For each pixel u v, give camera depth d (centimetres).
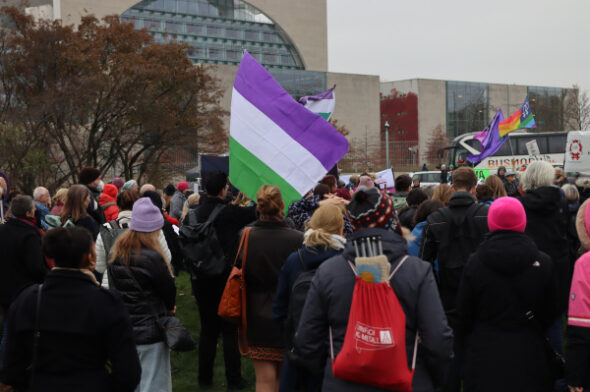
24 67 3059
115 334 318
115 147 3434
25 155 2645
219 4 8200
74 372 311
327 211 391
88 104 3023
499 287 377
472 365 386
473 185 513
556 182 941
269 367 467
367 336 285
